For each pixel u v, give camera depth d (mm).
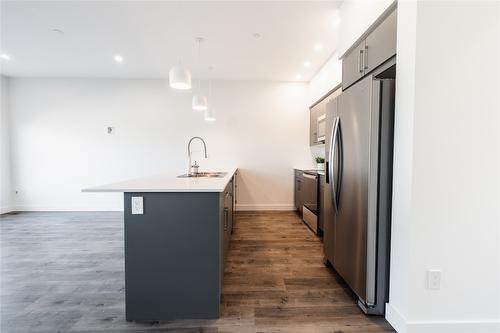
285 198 5270
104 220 4469
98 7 2676
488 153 1504
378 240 1740
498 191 1512
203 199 1723
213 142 5207
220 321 1725
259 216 4738
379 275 1755
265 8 2680
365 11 2135
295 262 2688
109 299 1994
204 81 5148
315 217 3656
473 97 1490
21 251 3010
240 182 5242
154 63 4285
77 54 3924
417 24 1461
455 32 1469
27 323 1700
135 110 5160
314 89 4832
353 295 2049
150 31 3178
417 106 1480
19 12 2766
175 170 5219
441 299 1542
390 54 1834
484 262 1534
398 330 1603
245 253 2934
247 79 5121
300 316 1778
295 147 5242
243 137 5215
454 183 1508
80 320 1735
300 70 4555
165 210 1718
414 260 1525
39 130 5113
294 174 5234
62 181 5188
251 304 1919
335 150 2207
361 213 1818
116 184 1929
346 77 2617
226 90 5168
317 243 3279
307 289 2139
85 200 5211
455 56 1476
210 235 1732
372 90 1699
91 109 5125
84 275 2396
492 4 1470
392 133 1712
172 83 2502
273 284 2221
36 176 5164
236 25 3020
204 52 3799
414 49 1479
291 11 2729
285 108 5211
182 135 5199
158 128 5188
